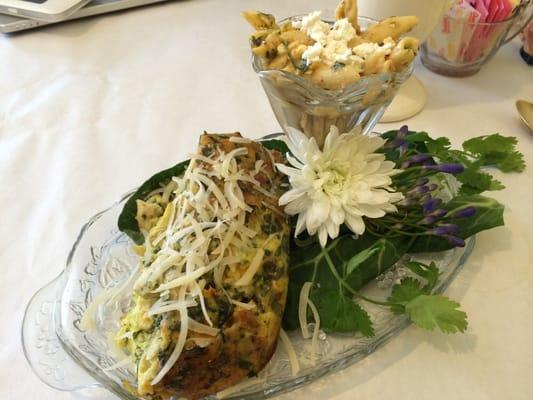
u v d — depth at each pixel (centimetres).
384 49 32
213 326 26
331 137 31
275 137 40
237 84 50
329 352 29
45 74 52
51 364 29
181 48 54
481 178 36
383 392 28
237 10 60
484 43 45
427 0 40
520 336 30
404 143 35
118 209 36
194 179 30
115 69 52
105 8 59
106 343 29
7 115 47
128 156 43
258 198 30
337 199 30
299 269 31
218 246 27
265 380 27
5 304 33
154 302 27
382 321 30
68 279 32
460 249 33
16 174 42
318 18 34
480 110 45
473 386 28
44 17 56
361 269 31
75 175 41
